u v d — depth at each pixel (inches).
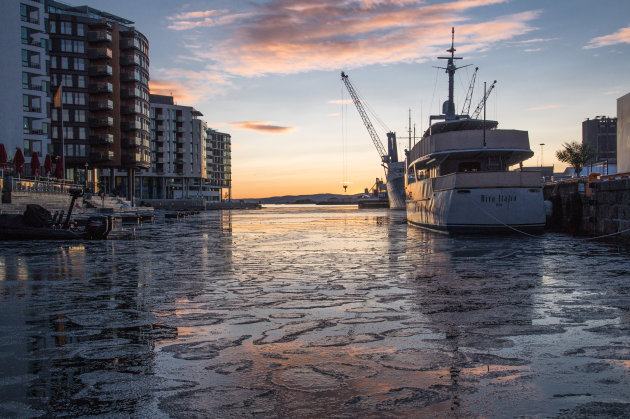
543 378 190.9
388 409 163.6
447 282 443.8
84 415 160.6
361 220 2236.7
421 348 233.1
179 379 193.6
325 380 191.3
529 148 1066.7
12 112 2428.6
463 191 1006.4
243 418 157.5
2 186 1437.0
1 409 165.8
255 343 245.0
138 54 3959.2
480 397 172.9
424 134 1327.5
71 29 3595.0
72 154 3607.3
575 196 1095.6
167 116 5374.0
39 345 244.1
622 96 1052.5
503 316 301.9
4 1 2399.1
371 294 385.1
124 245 900.6
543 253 693.3
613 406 164.1
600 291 390.3
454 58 1561.3
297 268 557.3
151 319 301.3
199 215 3440.0
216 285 436.1
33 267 574.9
